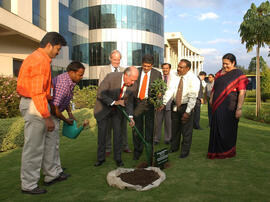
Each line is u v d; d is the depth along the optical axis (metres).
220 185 2.58
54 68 17.56
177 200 2.23
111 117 3.50
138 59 25.23
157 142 4.95
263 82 20.55
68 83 2.74
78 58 22.09
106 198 2.29
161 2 28.31
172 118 4.02
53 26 13.66
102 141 3.35
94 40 24.72
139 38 25.25
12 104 6.73
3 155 4.05
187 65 3.72
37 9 12.33
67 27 19.86
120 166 3.33
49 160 2.64
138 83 3.62
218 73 3.87
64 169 3.23
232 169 3.11
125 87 3.32
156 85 3.19
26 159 2.39
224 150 3.62
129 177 2.73
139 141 3.63
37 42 12.52
